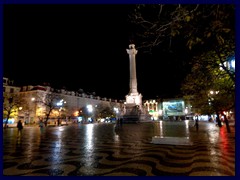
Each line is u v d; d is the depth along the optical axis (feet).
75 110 278.05
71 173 23.17
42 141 55.62
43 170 24.62
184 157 30.12
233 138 53.11
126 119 175.01
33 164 27.81
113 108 326.44
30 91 235.40
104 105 332.19
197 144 43.21
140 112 183.93
